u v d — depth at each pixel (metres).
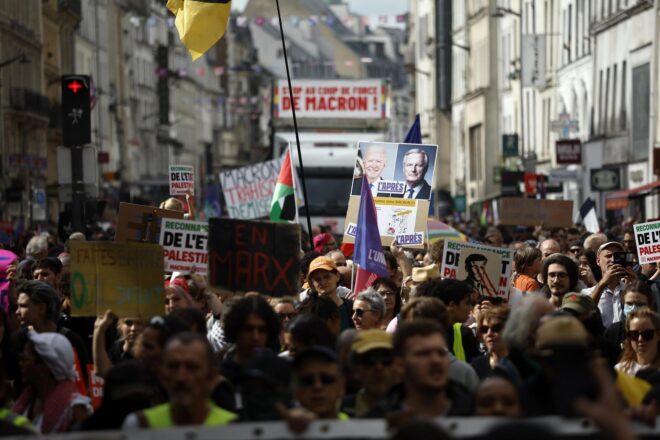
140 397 17.16
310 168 74.56
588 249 35.31
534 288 30.88
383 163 32.88
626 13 95.62
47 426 19.06
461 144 171.75
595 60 105.06
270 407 15.99
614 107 100.12
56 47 148.12
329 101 77.12
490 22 154.25
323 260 26.11
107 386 17.23
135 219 26.73
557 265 27.08
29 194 125.50
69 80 46.97
